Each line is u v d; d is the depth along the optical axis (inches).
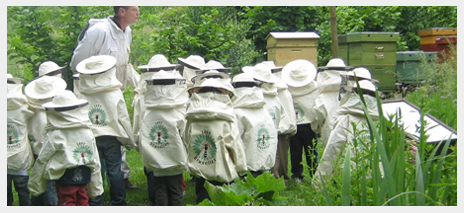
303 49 382.6
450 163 171.8
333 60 286.2
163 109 227.1
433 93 371.9
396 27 527.5
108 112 244.1
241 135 240.4
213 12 421.1
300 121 290.4
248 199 188.2
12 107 231.1
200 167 220.1
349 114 240.2
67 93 218.2
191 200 266.1
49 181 227.9
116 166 248.7
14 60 433.1
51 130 215.9
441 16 530.6
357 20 494.3
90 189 224.5
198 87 220.1
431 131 203.9
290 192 267.6
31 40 378.0
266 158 243.3
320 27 467.2
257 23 469.4
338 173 186.7
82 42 287.0
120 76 297.4
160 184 231.6
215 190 192.2
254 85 242.4
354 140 183.2
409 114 217.5
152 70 265.0
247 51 433.1
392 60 426.9
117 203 250.4
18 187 237.8
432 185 154.3
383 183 147.9
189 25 417.7
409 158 179.5
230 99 224.2
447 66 392.8
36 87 240.8
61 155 213.6
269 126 245.6
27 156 235.1
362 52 422.6
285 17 465.7
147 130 229.1
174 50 410.0
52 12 395.5
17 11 382.0
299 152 297.0
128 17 291.3
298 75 290.5
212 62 290.0
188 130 222.5
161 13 577.0
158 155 227.1
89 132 219.1
